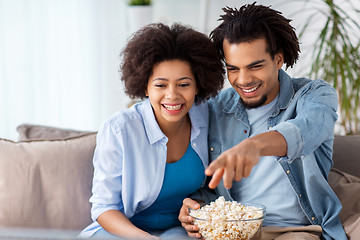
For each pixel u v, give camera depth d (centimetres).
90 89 406
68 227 153
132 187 143
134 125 142
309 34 343
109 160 141
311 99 134
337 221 138
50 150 159
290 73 320
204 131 152
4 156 155
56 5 390
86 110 406
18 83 382
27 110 385
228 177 87
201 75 133
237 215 114
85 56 403
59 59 395
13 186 152
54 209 153
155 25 137
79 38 399
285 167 138
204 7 364
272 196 142
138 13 367
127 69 138
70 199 154
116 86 412
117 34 382
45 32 388
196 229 120
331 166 152
